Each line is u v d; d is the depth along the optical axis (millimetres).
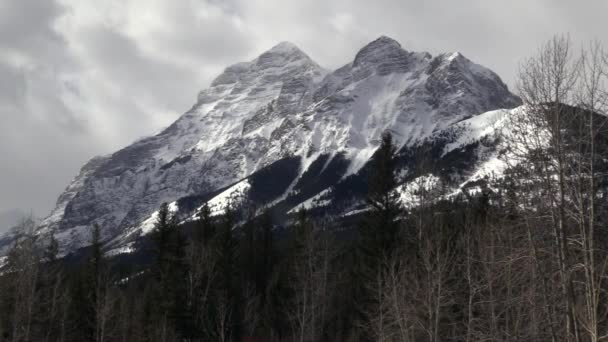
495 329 40688
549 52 32281
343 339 69688
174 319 68750
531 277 34875
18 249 75750
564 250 30234
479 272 44312
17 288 73750
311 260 74875
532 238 32406
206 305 72875
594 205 30125
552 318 32844
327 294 76875
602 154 30344
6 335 75375
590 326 28547
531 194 32719
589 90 30750
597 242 31016
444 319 51156
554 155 31234
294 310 76312
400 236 57875
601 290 28859
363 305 60688
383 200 59219
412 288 50094
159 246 74688
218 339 72250
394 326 52188
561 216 30500
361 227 60438
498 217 40312
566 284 30141
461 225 52844
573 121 31125
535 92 32188
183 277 72375
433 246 48906
